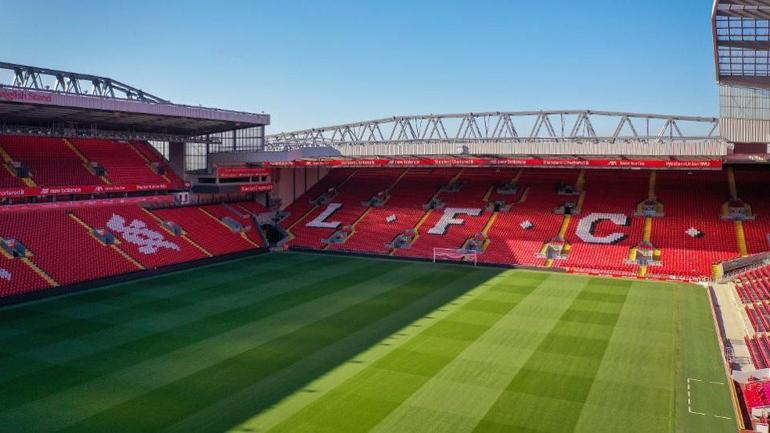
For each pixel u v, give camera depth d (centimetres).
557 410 2456
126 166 6162
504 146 5653
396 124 6825
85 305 4169
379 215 7075
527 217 6469
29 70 4838
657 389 2683
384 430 2266
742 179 6425
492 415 2406
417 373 2855
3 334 3475
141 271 5134
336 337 3422
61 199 5506
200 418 2362
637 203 6331
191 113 5450
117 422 2327
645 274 5172
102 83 5453
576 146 5347
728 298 4394
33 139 5759
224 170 6762
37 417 2369
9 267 4450
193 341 3341
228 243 6266
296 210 7556
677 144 4909
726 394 2636
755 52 3819
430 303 4225
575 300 4325
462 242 6228
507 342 3328
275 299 4347
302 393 2611
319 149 6469
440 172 7900
